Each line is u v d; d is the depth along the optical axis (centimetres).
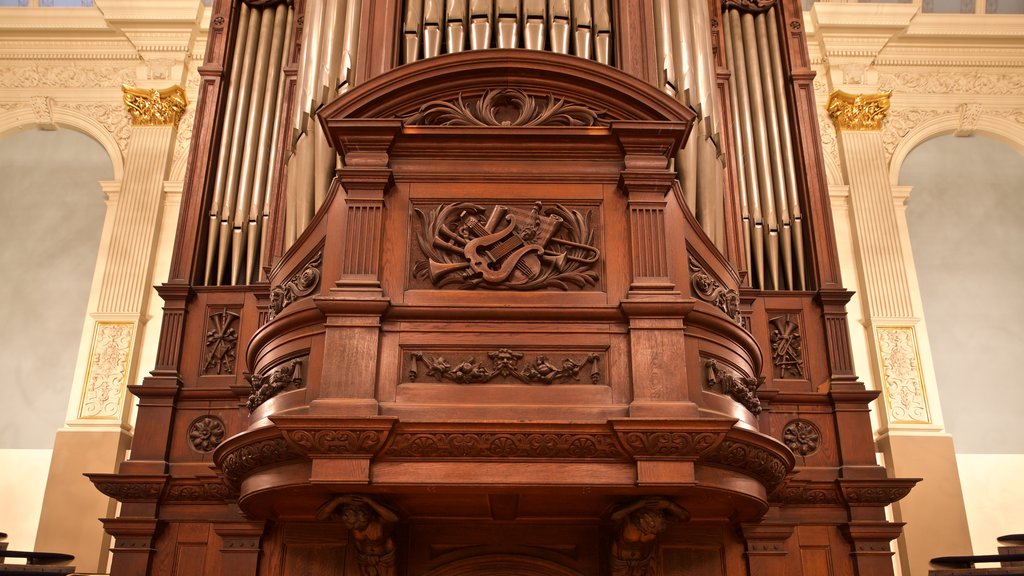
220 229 606
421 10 489
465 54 414
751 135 642
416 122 411
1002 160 1096
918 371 961
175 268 572
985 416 995
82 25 1058
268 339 414
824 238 586
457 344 367
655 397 354
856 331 983
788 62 660
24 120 1044
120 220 985
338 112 407
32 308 1011
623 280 381
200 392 534
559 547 462
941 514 899
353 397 351
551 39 482
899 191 1045
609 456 352
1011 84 1093
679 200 409
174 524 496
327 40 507
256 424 380
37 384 980
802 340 556
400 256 383
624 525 408
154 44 1056
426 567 455
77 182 1059
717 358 393
